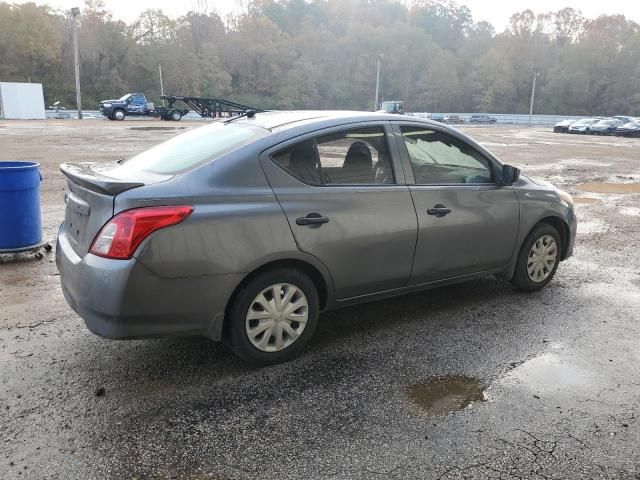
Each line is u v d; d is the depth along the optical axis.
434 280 4.18
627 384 3.34
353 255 3.64
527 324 4.25
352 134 3.72
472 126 58.00
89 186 3.11
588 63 102.75
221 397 3.11
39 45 78.19
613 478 2.48
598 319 4.38
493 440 2.75
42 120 39.56
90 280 2.97
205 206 3.09
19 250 5.57
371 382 3.32
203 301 3.12
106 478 2.43
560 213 4.92
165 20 90.81
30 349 3.65
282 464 2.55
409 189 3.90
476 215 4.25
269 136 3.45
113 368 3.42
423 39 109.56
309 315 3.57
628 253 6.54
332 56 104.56
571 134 42.25
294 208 3.36
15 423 2.81
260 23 101.75
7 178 5.38
